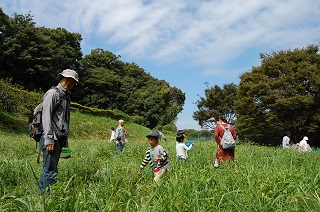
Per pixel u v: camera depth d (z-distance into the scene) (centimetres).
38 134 489
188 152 966
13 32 4453
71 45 6047
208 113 5384
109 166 636
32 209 323
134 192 414
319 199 353
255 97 3434
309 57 3244
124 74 7738
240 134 3753
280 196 353
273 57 3434
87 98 5953
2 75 4312
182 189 389
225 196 371
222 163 635
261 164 691
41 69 4556
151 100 6619
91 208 342
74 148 1211
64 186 407
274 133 3488
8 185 496
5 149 1063
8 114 2556
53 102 481
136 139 3475
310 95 3020
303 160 781
